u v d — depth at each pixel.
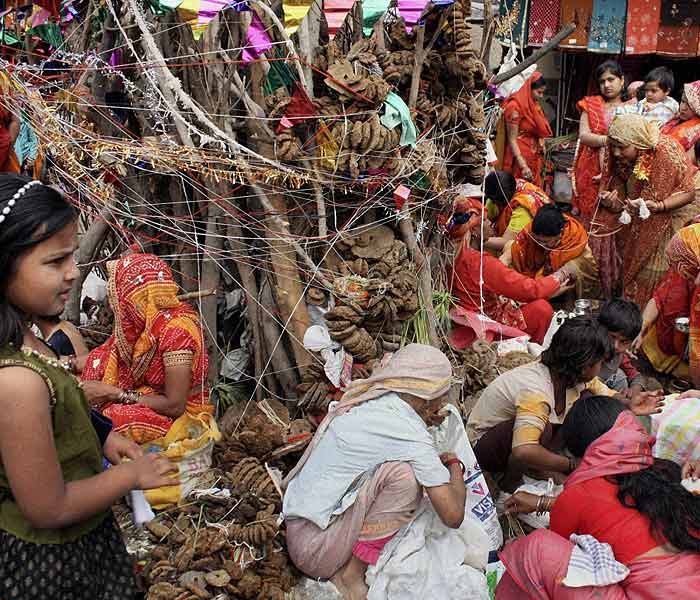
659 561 2.04
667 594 1.98
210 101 2.85
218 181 2.73
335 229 2.94
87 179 2.84
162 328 2.59
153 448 2.63
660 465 2.19
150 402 2.60
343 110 2.72
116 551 1.69
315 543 2.33
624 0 6.54
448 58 3.08
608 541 2.11
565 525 2.22
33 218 1.37
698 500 2.09
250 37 2.53
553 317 3.96
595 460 2.21
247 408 3.00
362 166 2.78
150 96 2.74
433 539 2.36
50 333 2.48
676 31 6.62
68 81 3.17
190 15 2.34
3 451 1.39
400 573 2.25
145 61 2.83
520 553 2.21
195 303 3.10
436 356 2.39
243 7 2.59
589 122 5.64
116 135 3.07
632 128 4.42
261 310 3.08
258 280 3.13
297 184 2.74
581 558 2.09
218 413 3.13
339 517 2.32
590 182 5.57
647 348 4.20
